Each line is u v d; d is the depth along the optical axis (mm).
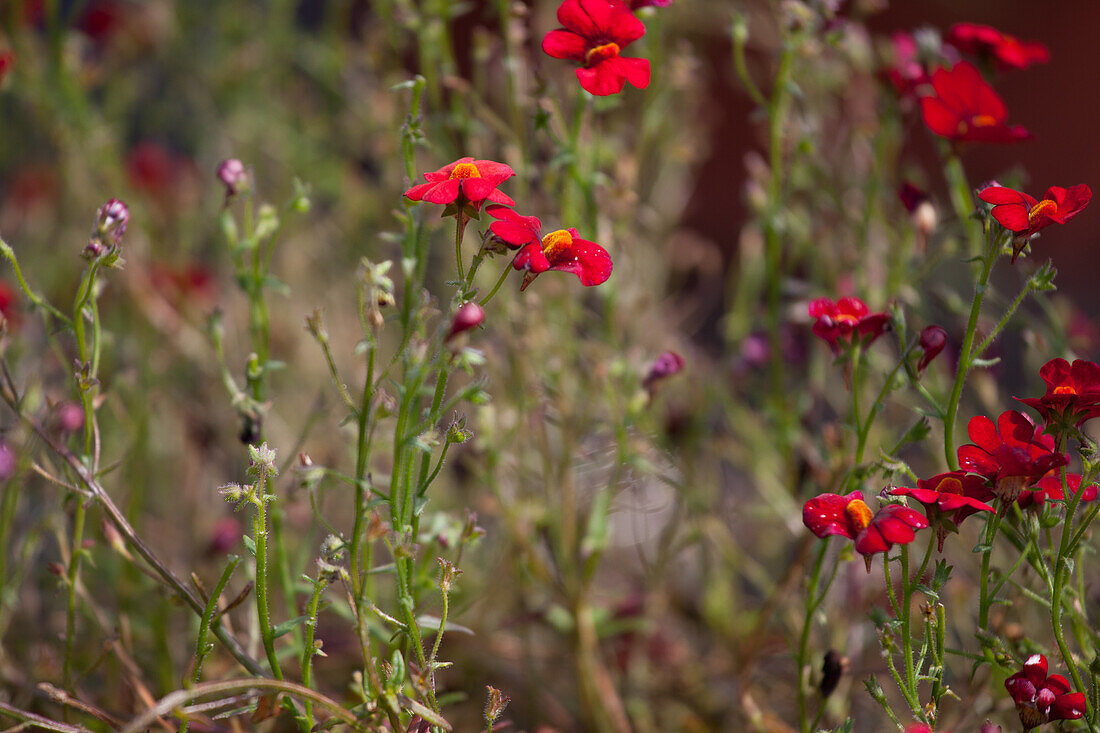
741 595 967
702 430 933
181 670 879
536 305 886
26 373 889
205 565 912
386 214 951
